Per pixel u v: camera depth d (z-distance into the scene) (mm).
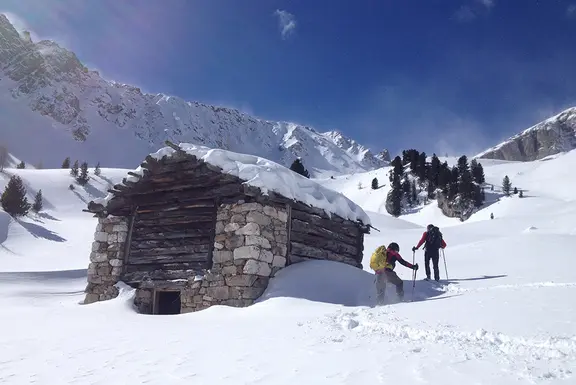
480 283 12445
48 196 89750
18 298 16656
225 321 9742
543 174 129125
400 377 4441
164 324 9508
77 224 67938
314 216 15258
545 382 4008
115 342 7430
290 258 13648
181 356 6074
